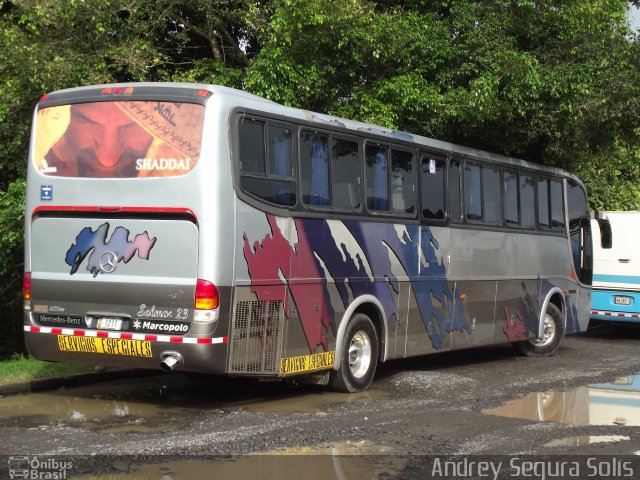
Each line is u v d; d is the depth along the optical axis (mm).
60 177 8836
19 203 12508
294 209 9227
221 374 8352
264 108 8945
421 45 14570
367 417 8508
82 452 6730
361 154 10430
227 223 8305
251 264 8586
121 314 8484
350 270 10070
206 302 8148
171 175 8352
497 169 13367
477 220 12789
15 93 12938
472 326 12594
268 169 8922
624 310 18719
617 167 25219
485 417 8695
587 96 14914
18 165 13508
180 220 8297
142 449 6863
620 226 18812
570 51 14797
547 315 14781
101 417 8250
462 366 12992
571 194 15656
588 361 13883
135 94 8602
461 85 14906
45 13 13359
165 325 8281
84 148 8758
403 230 11125
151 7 15703
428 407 9203
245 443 7168
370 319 10578
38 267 8938
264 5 15641
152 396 9625
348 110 14352
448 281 12047
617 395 10398
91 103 8781
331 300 9750
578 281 15750
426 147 11695
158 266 8344
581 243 15906
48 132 8969
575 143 16656
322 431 7730
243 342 8508
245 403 9273
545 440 7648
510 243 13586
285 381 10367
